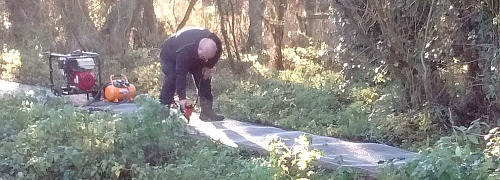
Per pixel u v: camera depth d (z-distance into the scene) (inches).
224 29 611.2
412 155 300.0
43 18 755.4
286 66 682.2
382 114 386.0
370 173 261.4
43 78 564.1
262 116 416.8
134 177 265.6
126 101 437.7
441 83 370.0
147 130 282.2
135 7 668.7
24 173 265.7
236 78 579.2
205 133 349.4
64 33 666.8
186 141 311.9
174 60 371.9
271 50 690.8
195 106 436.8
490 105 346.6
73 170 270.2
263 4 678.5
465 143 257.3
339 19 438.0
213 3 660.1
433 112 365.1
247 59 657.0
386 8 368.2
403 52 373.1
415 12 363.6
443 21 354.6
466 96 363.6
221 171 265.0
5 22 793.6
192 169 259.1
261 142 322.3
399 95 389.7
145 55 650.8
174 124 294.0
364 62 417.7
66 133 286.7
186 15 658.8
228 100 470.3
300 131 371.9
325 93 475.2
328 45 625.3
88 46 636.1
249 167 255.6
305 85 522.3
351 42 424.8
